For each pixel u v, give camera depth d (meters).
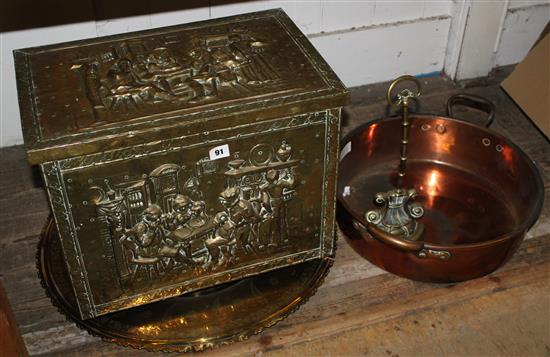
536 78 1.75
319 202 1.22
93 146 0.99
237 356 1.25
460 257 1.28
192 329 1.25
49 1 1.57
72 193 1.04
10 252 1.46
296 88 1.11
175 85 1.12
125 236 1.11
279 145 1.11
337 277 1.41
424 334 1.30
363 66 1.95
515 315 1.33
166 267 1.19
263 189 1.16
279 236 1.24
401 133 1.50
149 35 1.27
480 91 1.96
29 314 1.33
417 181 1.61
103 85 1.12
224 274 1.25
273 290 1.33
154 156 1.04
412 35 1.92
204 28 1.29
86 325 1.25
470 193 1.57
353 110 1.88
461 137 1.60
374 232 1.27
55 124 1.03
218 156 1.08
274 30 1.28
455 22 1.91
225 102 1.07
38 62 1.18
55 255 1.41
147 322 1.26
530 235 1.50
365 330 1.31
